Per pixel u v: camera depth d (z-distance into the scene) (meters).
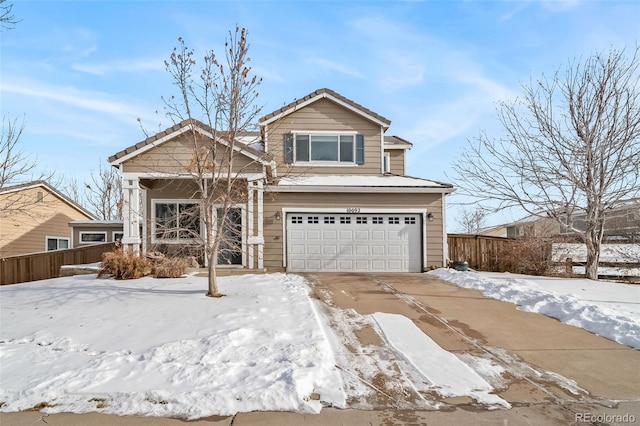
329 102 16.70
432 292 10.42
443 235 14.66
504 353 6.18
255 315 7.27
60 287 10.02
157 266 11.51
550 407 4.48
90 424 4.02
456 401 4.60
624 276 13.28
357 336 6.77
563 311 8.28
